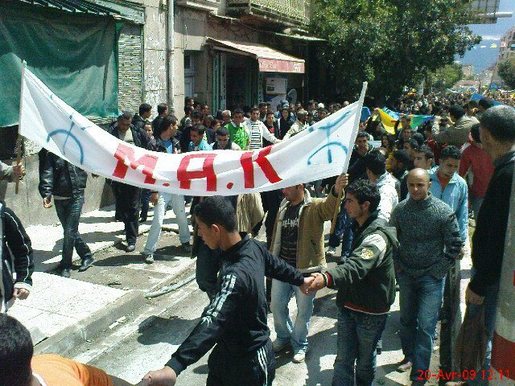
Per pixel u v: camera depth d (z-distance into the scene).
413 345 4.33
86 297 5.47
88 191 9.16
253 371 2.70
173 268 6.74
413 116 13.09
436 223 3.92
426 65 22.55
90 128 4.46
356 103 3.89
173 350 4.75
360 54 19.88
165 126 7.90
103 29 8.95
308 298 4.43
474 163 6.00
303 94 20.98
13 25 6.98
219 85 14.21
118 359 4.57
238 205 5.28
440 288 4.00
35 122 4.25
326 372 4.43
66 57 8.09
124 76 9.91
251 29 16.12
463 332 3.02
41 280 5.85
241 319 2.62
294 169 4.25
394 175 6.41
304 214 4.38
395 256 4.09
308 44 20.80
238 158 4.39
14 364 1.31
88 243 7.47
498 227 2.78
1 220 3.37
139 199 7.30
